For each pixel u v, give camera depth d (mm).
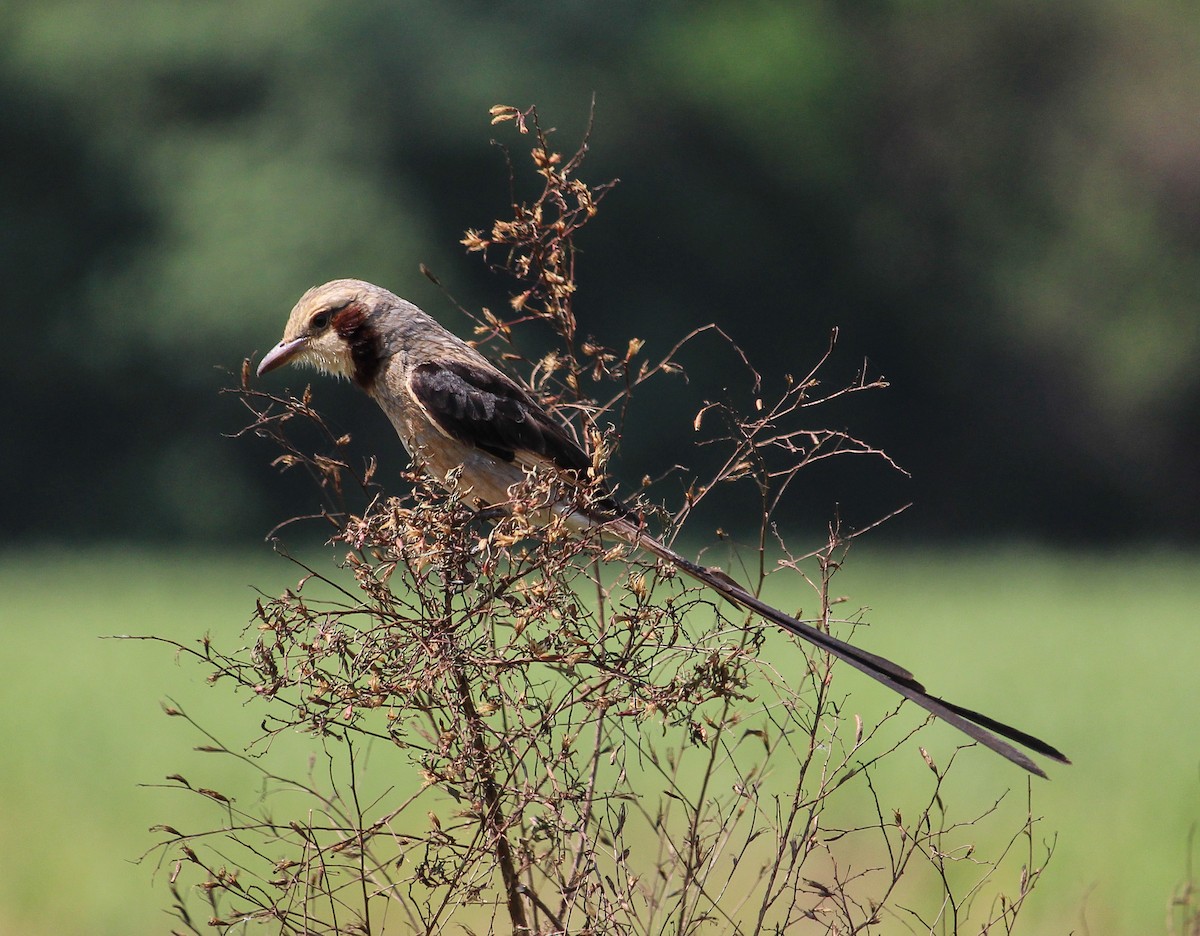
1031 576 26891
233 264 28906
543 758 3994
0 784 9922
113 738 11164
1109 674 14922
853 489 32594
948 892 4473
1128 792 9789
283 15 31562
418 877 3977
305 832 4090
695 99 32906
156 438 30703
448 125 31094
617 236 32688
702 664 4066
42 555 29109
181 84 31703
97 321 29953
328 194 29734
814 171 34281
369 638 3957
